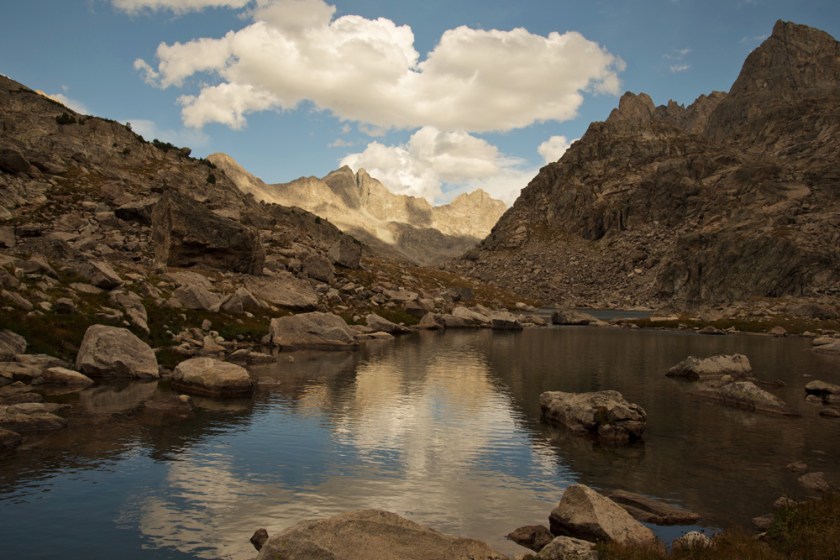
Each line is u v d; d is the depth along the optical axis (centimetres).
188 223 7081
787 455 2675
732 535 1596
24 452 2350
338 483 2142
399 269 15238
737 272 16612
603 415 3011
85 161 11719
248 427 2880
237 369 3703
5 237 5669
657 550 1474
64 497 1909
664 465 2497
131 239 7962
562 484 2228
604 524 1678
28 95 13788
